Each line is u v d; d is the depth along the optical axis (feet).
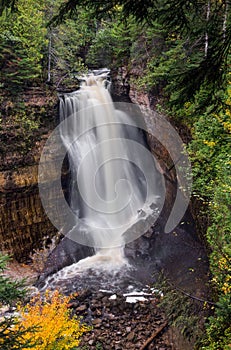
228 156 25.17
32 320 25.53
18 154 56.24
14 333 17.53
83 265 52.26
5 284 24.23
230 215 25.04
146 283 45.91
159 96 54.70
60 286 47.47
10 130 56.24
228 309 20.18
